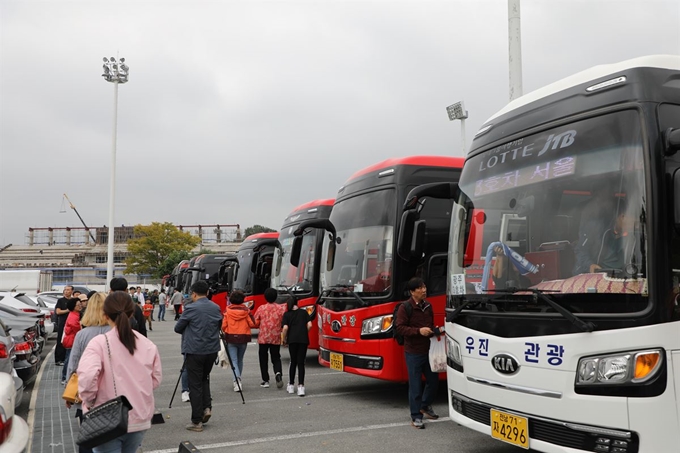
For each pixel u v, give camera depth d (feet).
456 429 23.77
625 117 14.90
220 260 104.73
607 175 14.97
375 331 27.94
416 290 23.91
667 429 13.02
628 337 13.52
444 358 23.58
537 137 17.54
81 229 363.15
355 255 30.55
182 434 24.11
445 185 22.44
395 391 32.76
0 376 14.79
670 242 13.62
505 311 16.80
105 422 12.51
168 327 98.84
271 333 34.45
